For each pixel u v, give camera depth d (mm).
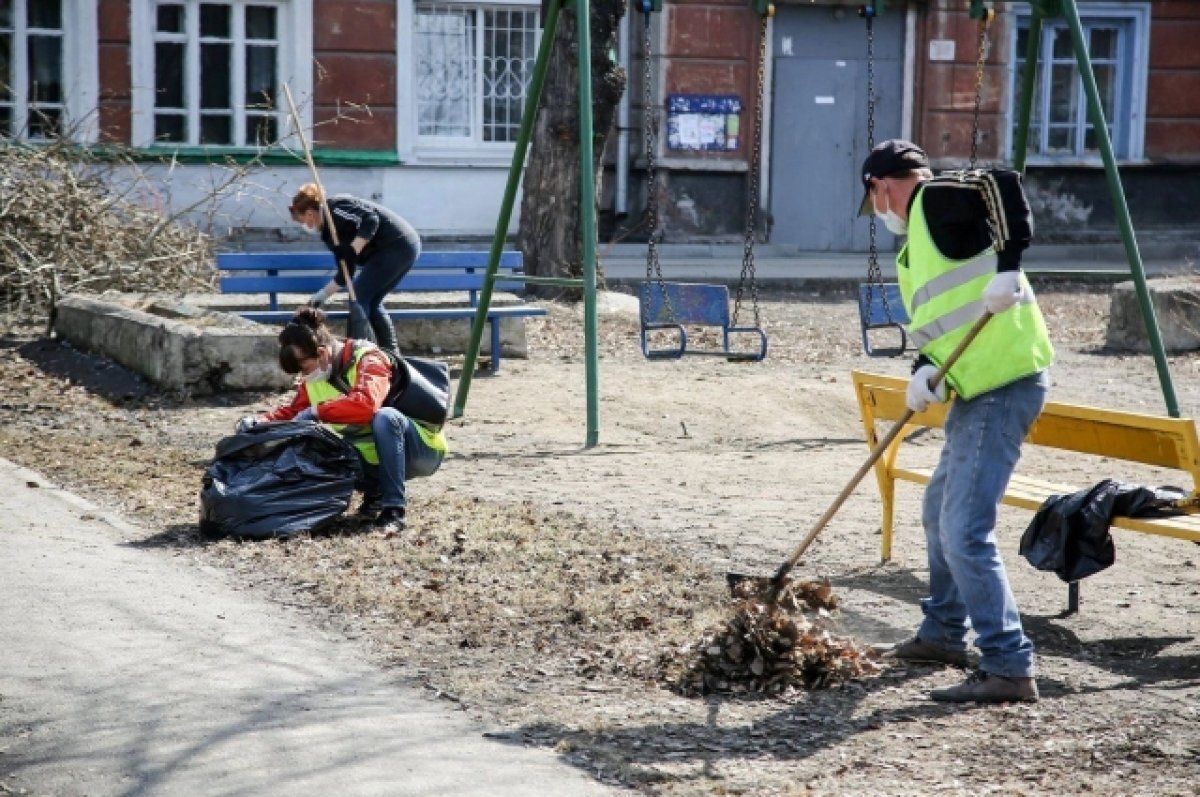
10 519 10672
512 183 15312
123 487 11984
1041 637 8703
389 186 29938
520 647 8344
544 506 11648
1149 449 8719
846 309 25562
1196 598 9500
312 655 8086
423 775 6480
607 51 22672
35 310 19484
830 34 32062
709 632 8117
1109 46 34125
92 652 7953
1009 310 7613
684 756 6855
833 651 7926
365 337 16094
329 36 29328
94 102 28047
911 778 6656
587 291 14242
